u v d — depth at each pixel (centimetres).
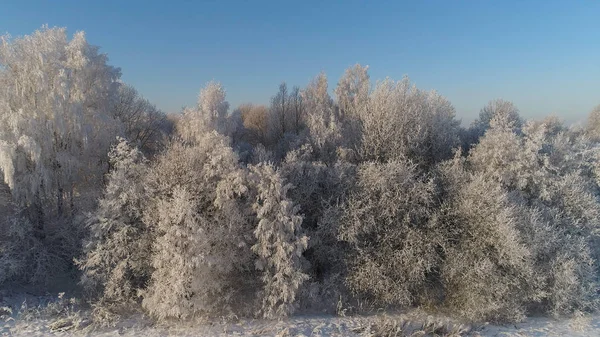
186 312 1227
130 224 1427
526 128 1741
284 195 1327
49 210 1822
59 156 1759
